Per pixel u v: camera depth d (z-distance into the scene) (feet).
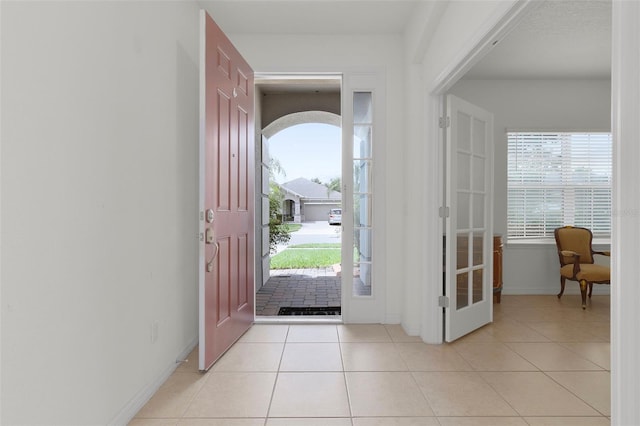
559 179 16.16
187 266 9.03
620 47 3.22
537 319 12.21
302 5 9.81
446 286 9.91
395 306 11.56
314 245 39.42
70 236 4.81
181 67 8.64
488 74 15.20
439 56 8.80
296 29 11.12
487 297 11.75
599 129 15.87
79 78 4.98
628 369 3.20
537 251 15.92
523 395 7.13
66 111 4.73
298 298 15.48
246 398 6.96
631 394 3.18
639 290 3.10
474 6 6.74
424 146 10.12
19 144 4.03
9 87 3.92
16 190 4.00
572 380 7.79
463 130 10.73
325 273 21.83
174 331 8.25
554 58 13.50
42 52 4.34
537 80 15.84
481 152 11.60
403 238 11.41
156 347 7.32
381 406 6.70
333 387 7.39
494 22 5.97
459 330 10.29
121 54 6.01
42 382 4.35
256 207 16.72
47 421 4.42
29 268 4.16
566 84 15.84
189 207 9.14
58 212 4.59
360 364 8.52
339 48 11.44
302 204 93.91
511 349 9.53
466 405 6.74
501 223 15.92
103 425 5.50
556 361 8.77
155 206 7.28
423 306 10.10
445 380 7.73
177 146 8.39
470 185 10.95
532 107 15.85
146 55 6.90
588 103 15.84
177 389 7.30
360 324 11.53
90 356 5.22
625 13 3.18
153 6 7.19
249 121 11.04
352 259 11.61
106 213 5.60
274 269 23.43
